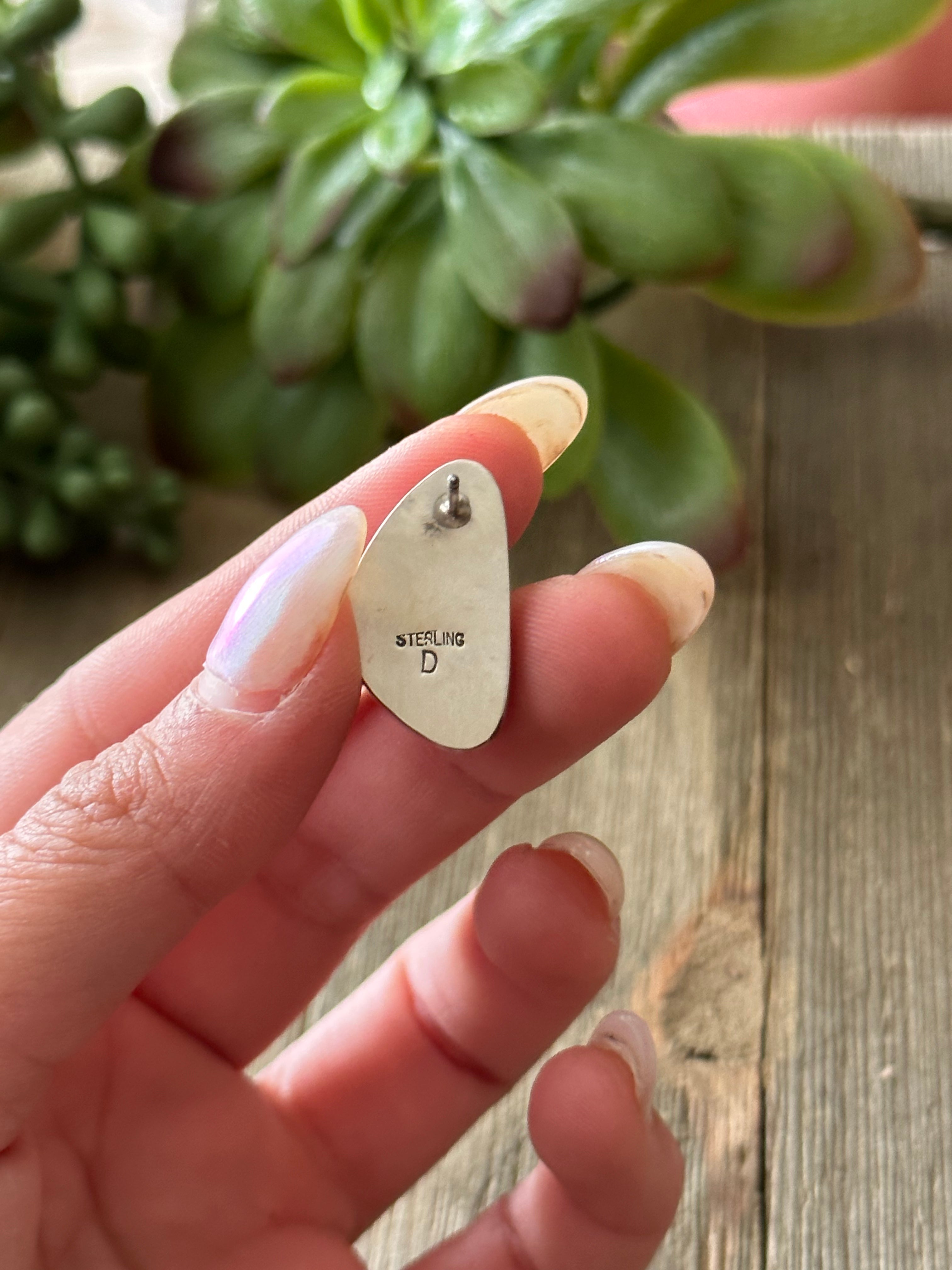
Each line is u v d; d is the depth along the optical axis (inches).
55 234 10.0
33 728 6.3
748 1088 6.9
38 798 6.2
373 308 7.5
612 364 8.2
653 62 8.1
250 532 9.2
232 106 8.0
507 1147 6.9
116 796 4.6
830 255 7.5
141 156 8.8
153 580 9.0
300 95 7.5
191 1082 6.1
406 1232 6.7
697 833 7.7
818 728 8.0
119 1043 6.0
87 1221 5.7
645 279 7.4
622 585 5.3
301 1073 6.5
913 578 8.5
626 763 8.0
